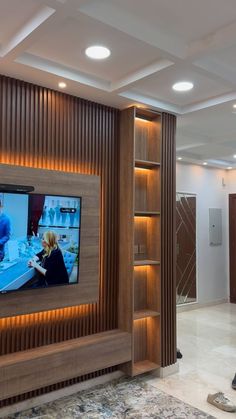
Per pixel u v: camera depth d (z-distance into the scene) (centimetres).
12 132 309
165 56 266
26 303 306
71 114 351
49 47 272
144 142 403
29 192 304
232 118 420
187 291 698
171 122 407
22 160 315
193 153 638
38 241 307
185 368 412
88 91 339
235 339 521
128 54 281
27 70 294
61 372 315
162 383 371
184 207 699
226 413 315
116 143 389
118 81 329
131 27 236
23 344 315
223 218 773
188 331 560
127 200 378
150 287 399
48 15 220
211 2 218
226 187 782
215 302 747
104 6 222
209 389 360
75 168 352
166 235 397
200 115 407
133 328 369
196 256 716
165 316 393
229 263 776
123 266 379
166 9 226
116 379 377
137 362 392
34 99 324
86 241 346
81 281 341
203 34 254
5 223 289
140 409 320
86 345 333
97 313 367
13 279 293
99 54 282
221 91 352
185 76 315
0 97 303
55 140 338
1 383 281
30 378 296
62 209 324
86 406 323
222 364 425
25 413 309
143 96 364
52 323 333
